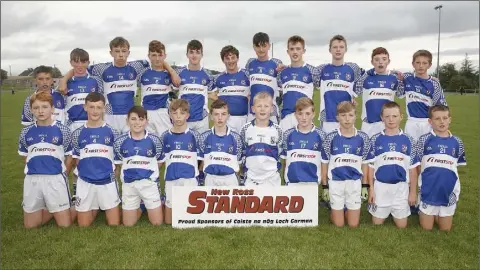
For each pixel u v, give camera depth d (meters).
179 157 5.87
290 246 4.91
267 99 5.88
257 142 5.94
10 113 25.98
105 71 7.03
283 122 7.05
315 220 5.64
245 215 5.61
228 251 4.75
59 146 5.62
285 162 6.17
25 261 4.54
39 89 6.57
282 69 7.09
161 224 5.78
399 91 7.04
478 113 25.20
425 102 6.74
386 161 5.76
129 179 5.66
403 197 5.71
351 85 6.95
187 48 7.07
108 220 5.75
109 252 4.74
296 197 5.61
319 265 4.41
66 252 4.75
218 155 5.89
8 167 9.81
